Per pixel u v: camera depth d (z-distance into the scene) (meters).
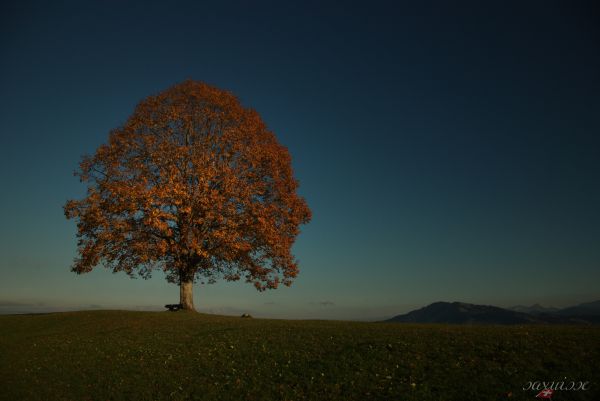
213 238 36.47
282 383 18.36
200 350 24.30
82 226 35.44
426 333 23.20
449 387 15.86
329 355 20.80
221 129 39.91
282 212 38.75
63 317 38.69
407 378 17.17
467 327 25.38
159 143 37.81
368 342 22.03
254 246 38.50
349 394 16.50
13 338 32.88
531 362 17.02
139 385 20.23
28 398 20.19
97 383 21.14
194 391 18.84
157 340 27.33
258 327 28.89
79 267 35.66
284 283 40.03
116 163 36.78
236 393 18.05
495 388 15.22
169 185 34.41
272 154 39.31
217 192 35.19
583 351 17.38
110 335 29.97
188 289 39.38
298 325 29.23
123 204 33.28
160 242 34.47
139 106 39.59
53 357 26.16
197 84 40.75
